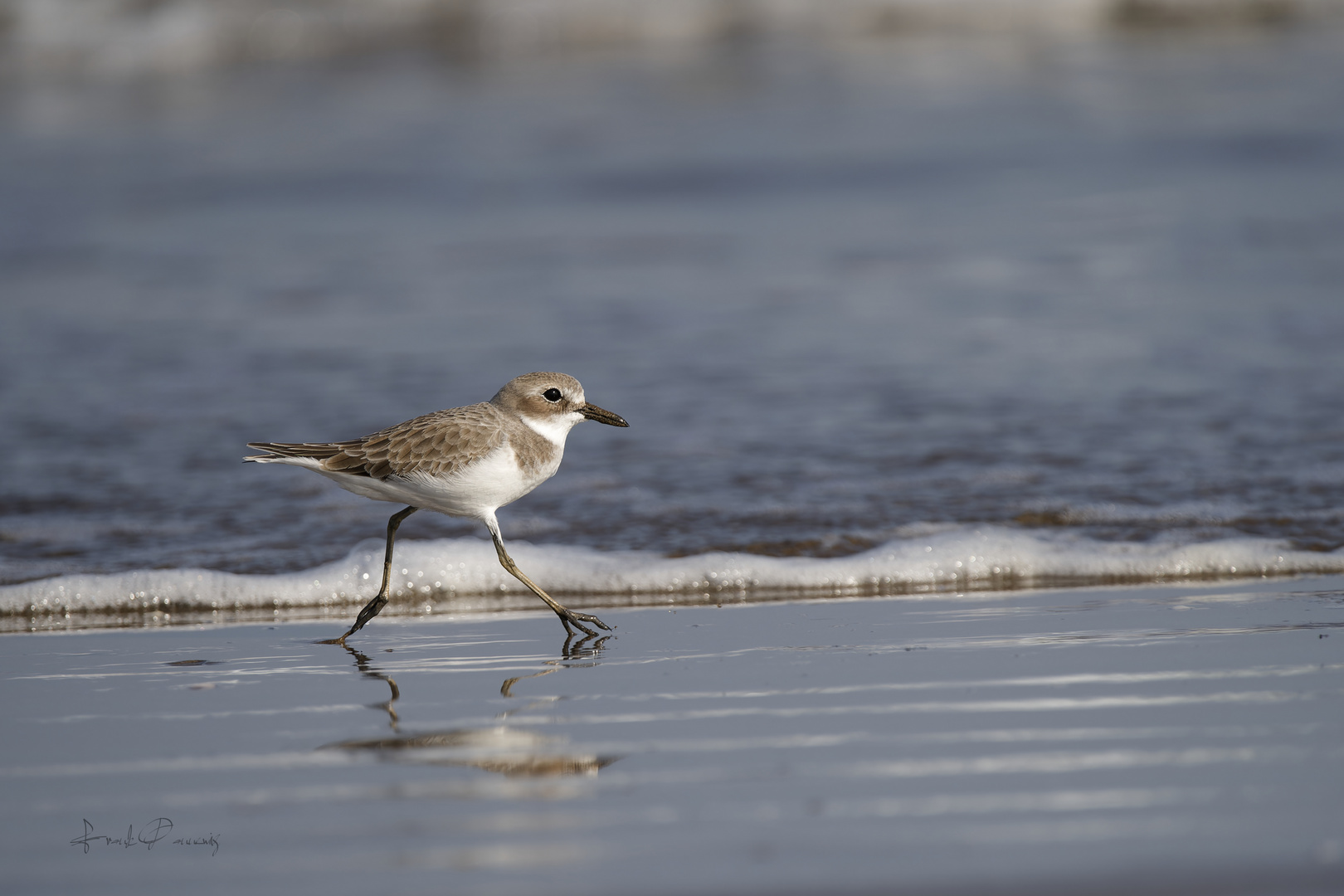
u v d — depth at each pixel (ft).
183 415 49.98
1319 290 64.39
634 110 119.44
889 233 82.94
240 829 18.48
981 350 57.72
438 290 72.84
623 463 43.93
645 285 72.54
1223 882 16.05
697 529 37.22
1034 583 33.65
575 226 88.79
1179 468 41.39
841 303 67.41
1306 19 139.95
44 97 129.90
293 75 135.13
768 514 38.34
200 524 38.50
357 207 96.12
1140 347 56.85
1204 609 30.09
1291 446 43.11
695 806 18.89
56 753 21.77
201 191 100.53
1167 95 116.16
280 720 23.45
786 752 21.01
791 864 16.88
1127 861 16.69
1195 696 23.26
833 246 80.28
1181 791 18.86
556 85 128.16
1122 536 35.88
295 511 39.83
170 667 27.45
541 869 16.96
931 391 51.83
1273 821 17.78
